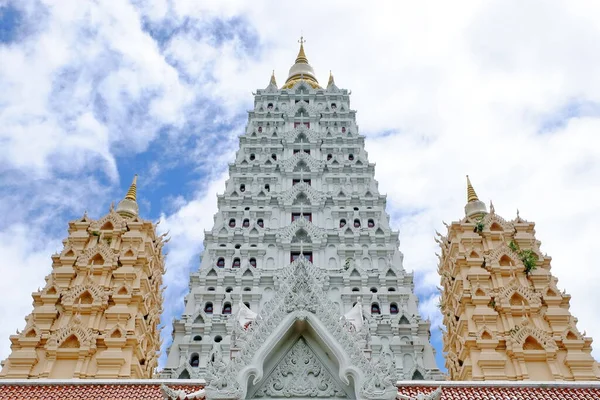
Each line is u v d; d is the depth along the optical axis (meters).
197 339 46.06
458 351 45.31
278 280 49.19
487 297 45.16
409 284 50.38
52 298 45.25
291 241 53.16
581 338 42.84
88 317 44.03
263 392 24.91
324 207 56.91
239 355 24.89
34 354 41.59
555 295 45.78
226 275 50.06
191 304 48.16
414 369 44.28
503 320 44.31
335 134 64.81
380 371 24.50
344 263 51.84
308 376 25.39
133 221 51.34
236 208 56.28
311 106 68.44
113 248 49.22
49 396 33.38
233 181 59.16
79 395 33.50
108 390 34.12
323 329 25.53
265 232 53.72
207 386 24.09
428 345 46.00
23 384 34.84
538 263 48.19
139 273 47.75
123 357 41.41
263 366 25.05
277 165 60.72
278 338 25.33
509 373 41.31
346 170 60.91
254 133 64.50
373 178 60.19
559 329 43.81
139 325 45.09
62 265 47.94
